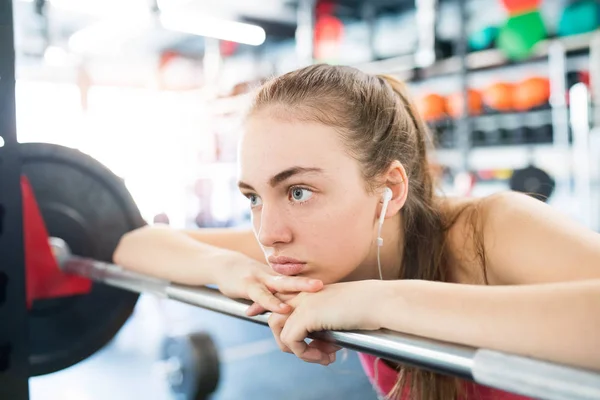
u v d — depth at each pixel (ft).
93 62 21.45
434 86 15.08
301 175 2.11
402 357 1.69
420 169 2.82
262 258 3.62
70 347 3.48
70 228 3.46
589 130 12.60
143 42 21.79
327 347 2.26
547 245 2.20
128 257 3.34
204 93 19.47
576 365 1.37
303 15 16.55
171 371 7.34
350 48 18.89
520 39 12.82
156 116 21.40
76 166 3.46
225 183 20.45
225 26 13.89
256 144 2.15
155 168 21.17
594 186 12.87
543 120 13.61
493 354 1.45
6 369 2.43
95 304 3.56
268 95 2.20
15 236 2.43
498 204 2.58
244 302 2.34
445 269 2.86
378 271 2.77
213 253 2.89
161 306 12.78
